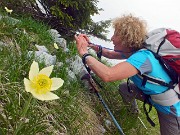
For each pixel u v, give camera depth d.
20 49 1.06
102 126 1.12
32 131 0.67
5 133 0.64
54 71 1.07
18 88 0.81
